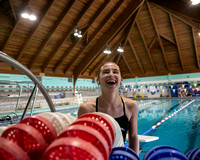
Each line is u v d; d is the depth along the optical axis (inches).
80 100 497.0
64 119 22.8
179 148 139.9
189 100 525.0
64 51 440.8
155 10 412.5
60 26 354.9
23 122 17.3
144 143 155.6
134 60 620.4
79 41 424.2
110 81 36.5
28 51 380.2
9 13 284.8
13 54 363.9
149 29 476.7
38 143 14.8
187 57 557.3
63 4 308.8
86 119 16.5
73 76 548.7
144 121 255.6
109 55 563.8
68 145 11.6
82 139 13.2
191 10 276.5
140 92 694.5
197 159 16.7
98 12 350.0
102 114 20.2
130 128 50.5
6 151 12.7
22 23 305.1
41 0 282.7
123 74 719.1
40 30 342.6
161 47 522.9
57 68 490.6
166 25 454.3
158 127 214.5
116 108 45.3
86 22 366.6
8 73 369.7
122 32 468.4
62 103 450.0
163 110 351.3
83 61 509.4
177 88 618.5
